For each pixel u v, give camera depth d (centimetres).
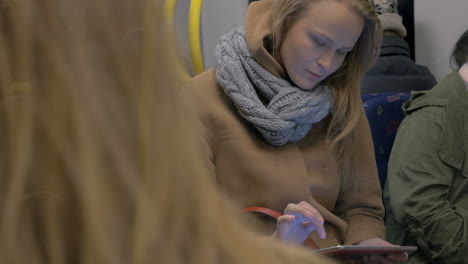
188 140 31
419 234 160
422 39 279
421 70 248
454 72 178
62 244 27
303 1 132
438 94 173
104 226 27
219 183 133
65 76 27
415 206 162
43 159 27
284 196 133
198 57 215
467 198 166
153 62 30
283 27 137
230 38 144
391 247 110
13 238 26
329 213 142
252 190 133
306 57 134
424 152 165
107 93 28
